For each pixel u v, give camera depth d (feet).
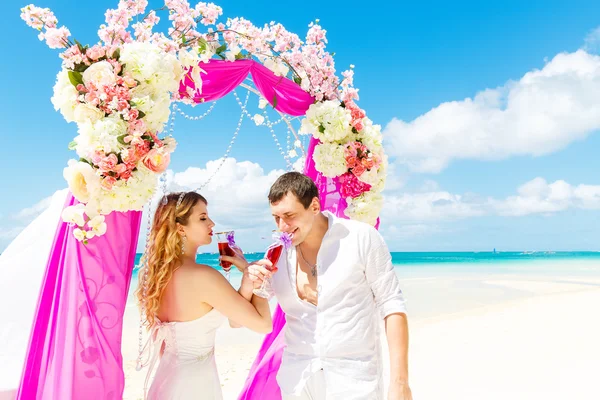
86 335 8.61
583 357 20.95
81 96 8.63
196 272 8.72
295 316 8.29
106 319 8.79
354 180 14.11
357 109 14.30
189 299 8.79
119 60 9.00
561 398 16.20
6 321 10.14
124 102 8.69
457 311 37.73
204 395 8.90
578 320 30.01
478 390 17.56
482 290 53.98
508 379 18.62
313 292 8.31
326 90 14.06
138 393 18.37
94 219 8.54
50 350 8.75
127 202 8.72
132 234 9.29
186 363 8.91
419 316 35.86
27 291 10.38
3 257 10.51
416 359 22.40
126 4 9.57
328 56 14.39
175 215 9.11
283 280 8.42
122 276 9.04
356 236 8.16
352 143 13.97
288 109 13.88
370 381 7.79
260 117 14.01
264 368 11.88
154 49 9.34
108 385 8.65
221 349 25.95
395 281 8.00
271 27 13.43
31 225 10.75
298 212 8.00
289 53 13.61
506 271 96.78
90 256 8.82
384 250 8.15
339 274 7.97
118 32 9.18
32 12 8.58
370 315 8.14
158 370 9.14
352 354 7.84
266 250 8.24
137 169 8.86
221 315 9.23
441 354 23.13
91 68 8.68
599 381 17.58
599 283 62.18
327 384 7.69
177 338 8.96
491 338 26.07
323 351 7.81
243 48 12.65
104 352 8.68
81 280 8.74
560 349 22.66
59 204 10.75
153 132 9.16
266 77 13.16
